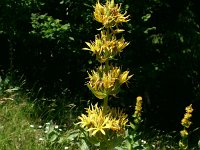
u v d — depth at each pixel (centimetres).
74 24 906
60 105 808
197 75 1046
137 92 1002
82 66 948
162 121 1054
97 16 344
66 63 959
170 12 1048
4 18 870
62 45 912
